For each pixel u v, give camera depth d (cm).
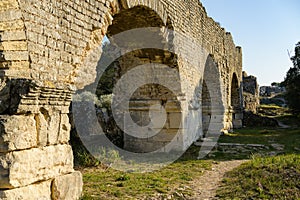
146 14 995
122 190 702
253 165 891
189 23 1321
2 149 434
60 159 538
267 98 5412
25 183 457
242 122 2938
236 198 647
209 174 912
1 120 434
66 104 552
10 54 490
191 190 735
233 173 866
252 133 2148
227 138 1759
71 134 1224
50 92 496
